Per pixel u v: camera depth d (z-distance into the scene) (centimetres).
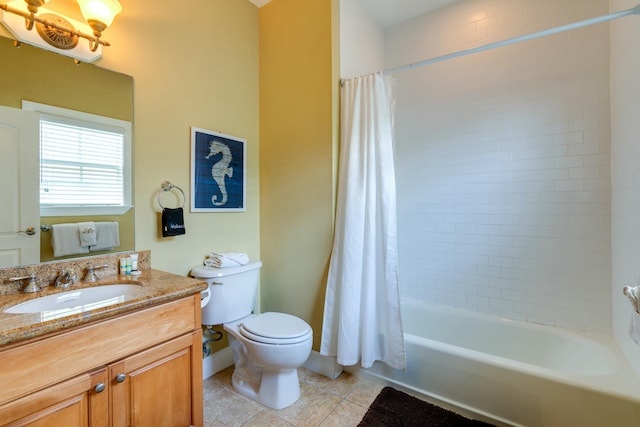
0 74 122
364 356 183
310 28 207
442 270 236
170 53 180
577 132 187
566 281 192
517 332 202
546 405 140
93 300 133
